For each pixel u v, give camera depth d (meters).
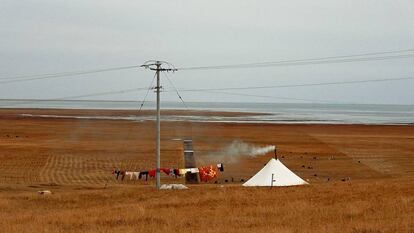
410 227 38.28
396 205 48.66
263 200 56.22
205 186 79.56
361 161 122.56
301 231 37.53
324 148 144.38
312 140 164.38
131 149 136.50
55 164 112.69
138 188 78.75
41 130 187.50
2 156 120.69
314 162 120.38
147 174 94.69
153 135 173.50
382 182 74.62
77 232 39.66
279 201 55.00
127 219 45.09
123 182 93.25
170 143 150.88
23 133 175.50
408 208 46.94
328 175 104.94
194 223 42.75
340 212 45.97
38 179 95.38
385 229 37.72
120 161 117.62
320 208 48.59
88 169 107.25
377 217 43.03
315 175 104.44
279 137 172.12
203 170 95.06
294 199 56.44
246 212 47.91
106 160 118.75
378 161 123.25
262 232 37.34
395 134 190.38
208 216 46.16
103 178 97.69
